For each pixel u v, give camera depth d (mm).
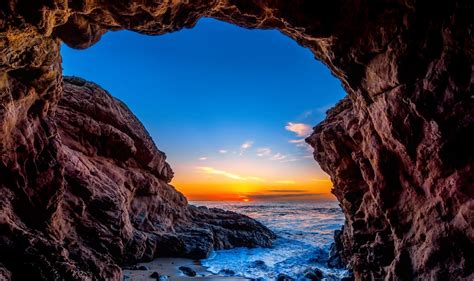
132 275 14336
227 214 27859
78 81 20312
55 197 11141
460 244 7219
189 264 17812
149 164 22125
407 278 8656
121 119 20922
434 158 7895
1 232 8656
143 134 22125
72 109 18453
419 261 8234
